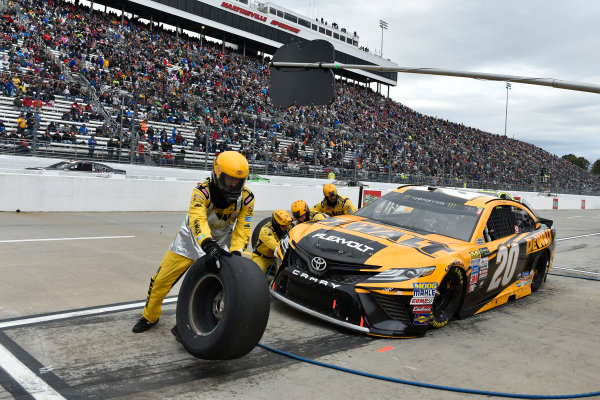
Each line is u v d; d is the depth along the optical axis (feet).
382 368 10.32
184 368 9.59
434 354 11.46
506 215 17.78
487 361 11.25
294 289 13.70
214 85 106.63
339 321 12.37
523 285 18.34
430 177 106.63
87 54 86.84
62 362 9.36
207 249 9.37
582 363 11.55
